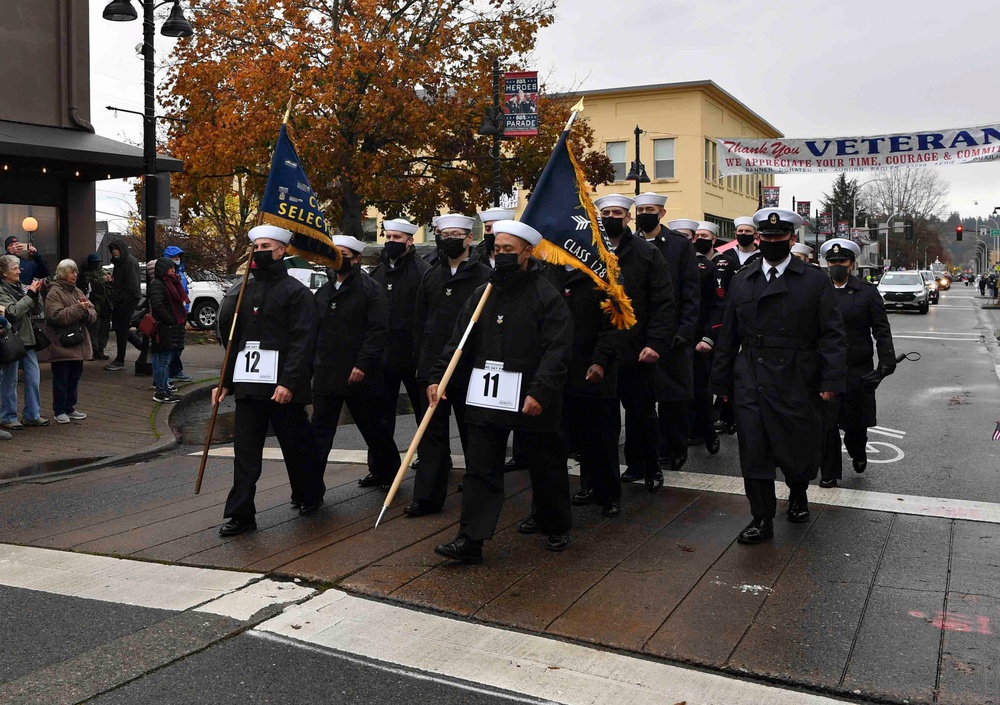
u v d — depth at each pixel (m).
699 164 41.78
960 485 7.18
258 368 5.95
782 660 3.97
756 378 5.73
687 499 6.68
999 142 19.08
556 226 5.59
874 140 19.84
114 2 13.13
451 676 3.86
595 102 43.03
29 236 14.73
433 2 22.64
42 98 14.20
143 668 3.94
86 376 13.49
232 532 5.84
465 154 23.64
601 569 5.14
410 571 5.09
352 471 7.75
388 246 7.38
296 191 6.34
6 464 8.15
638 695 3.70
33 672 3.91
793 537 5.73
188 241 24.17
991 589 4.79
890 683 3.75
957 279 144.88
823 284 5.70
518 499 6.73
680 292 7.30
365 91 22.00
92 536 5.90
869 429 9.88
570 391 6.06
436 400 5.28
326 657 4.05
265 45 22.52
